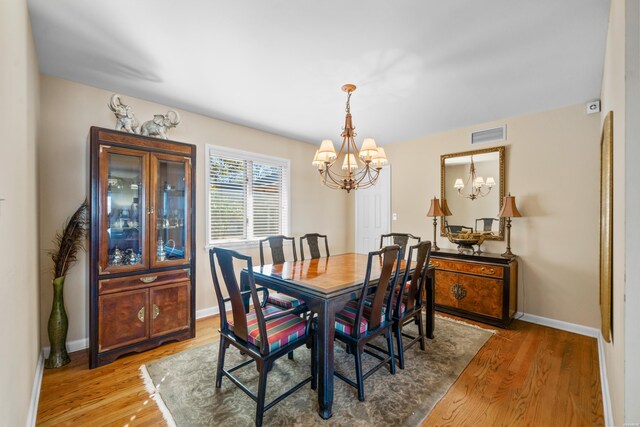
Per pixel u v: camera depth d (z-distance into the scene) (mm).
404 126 3879
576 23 1805
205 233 3541
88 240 2535
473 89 2752
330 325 1834
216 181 3658
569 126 3162
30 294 1820
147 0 1630
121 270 2480
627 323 1168
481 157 3768
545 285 3301
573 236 3139
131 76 2533
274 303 2674
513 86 2689
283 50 2123
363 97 2941
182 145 2865
